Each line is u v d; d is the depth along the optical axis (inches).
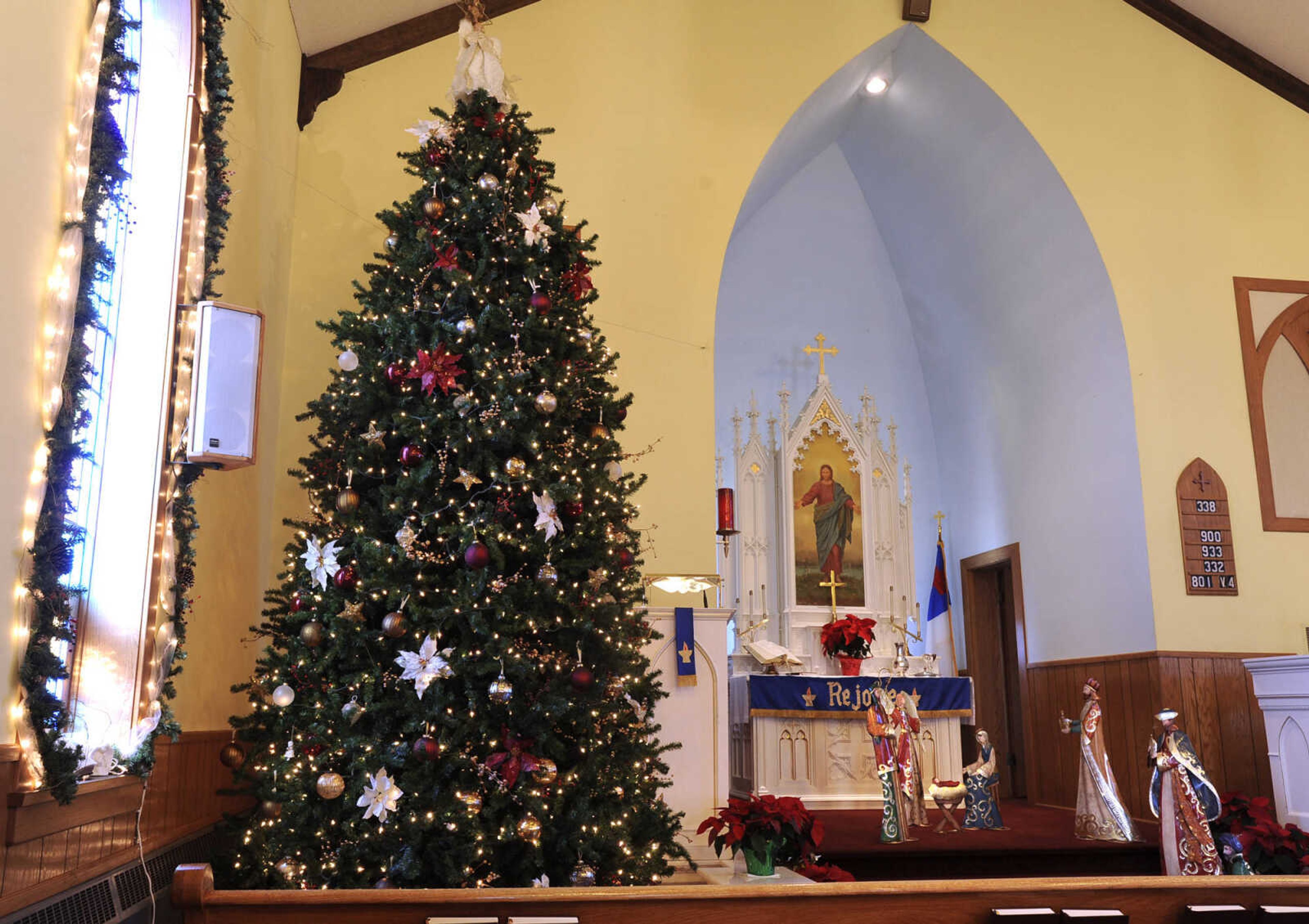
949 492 451.8
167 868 159.3
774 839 215.9
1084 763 290.2
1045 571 382.3
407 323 171.6
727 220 328.5
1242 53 370.6
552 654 165.2
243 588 222.8
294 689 159.0
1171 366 346.3
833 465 410.9
